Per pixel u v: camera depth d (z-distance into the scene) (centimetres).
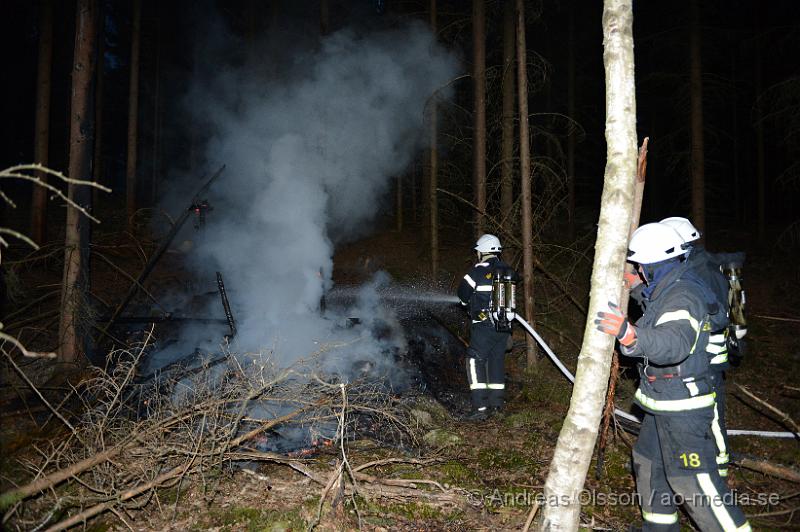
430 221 1000
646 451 287
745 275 997
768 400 555
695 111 879
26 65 1495
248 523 316
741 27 1183
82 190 522
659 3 1139
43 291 712
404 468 392
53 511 296
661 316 262
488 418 511
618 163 256
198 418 386
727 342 303
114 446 336
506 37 776
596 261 259
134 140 1087
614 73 258
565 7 1212
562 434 263
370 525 322
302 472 360
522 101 621
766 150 1411
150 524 315
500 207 736
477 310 524
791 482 389
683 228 294
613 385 354
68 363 503
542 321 745
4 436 400
